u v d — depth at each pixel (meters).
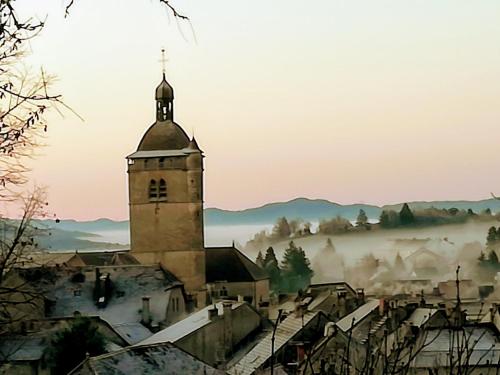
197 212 122.56
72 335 69.00
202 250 122.50
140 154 123.50
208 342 65.94
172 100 127.19
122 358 42.19
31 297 26.80
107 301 97.69
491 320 56.53
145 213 123.00
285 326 58.09
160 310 98.56
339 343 39.94
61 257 114.94
